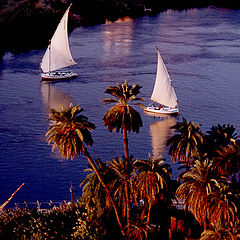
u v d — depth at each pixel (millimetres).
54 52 151500
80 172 88500
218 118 115875
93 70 157250
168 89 119125
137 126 53844
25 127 110312
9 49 189250
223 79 147875
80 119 49125
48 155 95000
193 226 53938
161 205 55594
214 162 51844
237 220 43969
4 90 137375
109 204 51438
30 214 57344
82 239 52062
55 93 135750
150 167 50469
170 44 197750
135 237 51188
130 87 53812
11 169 89438
